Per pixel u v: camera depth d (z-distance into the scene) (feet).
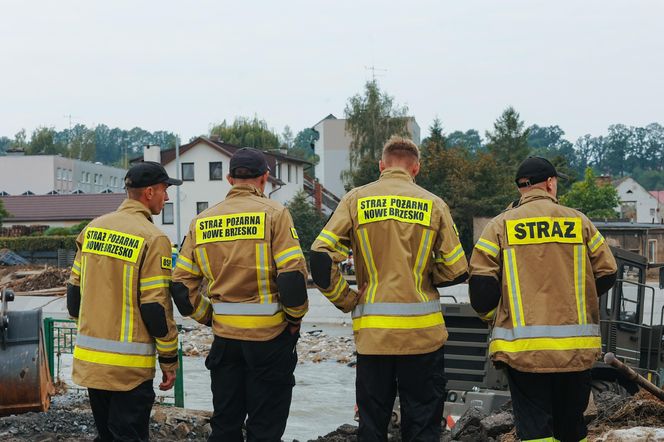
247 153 19.80
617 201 259.19
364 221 18.29
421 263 18.21
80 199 239.91
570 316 17.97
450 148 195.83
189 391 59.26
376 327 17.93
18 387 24.16
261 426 19.25
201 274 19.63
